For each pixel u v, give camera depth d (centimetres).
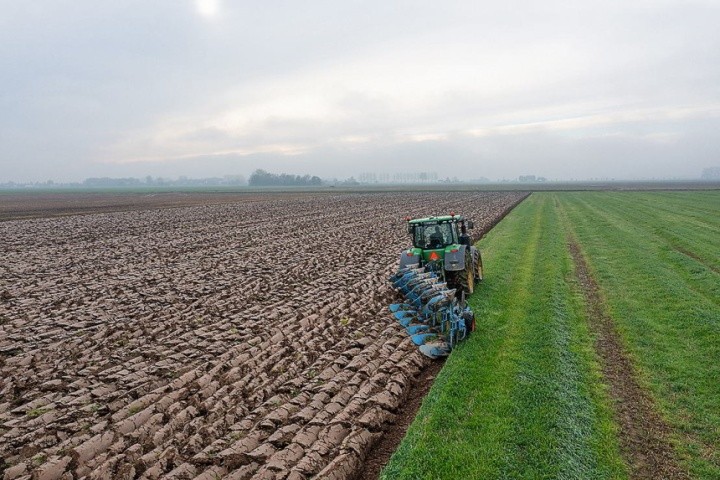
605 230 2588
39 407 777
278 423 702
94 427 702
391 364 878
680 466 563
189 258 2161
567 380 775
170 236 2980
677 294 1230
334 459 607
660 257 1764
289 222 3809
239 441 649
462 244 1397
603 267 1611
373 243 2509
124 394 809
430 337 1008
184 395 805
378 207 5400
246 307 1334
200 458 613
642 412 679
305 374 868
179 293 1505
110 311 1311
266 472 582
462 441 622
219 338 1077
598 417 668
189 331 1141
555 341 939
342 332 1087
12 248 2512
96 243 2686
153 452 637
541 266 1683
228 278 1712
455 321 956
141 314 1278
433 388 778
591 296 1284
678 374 786
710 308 1112
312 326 1148
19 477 585
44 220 4159
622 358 864
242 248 2447
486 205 5112
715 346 890
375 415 706
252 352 986
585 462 573
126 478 586
